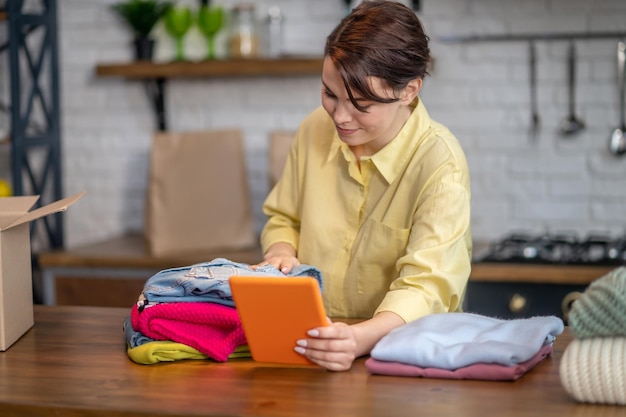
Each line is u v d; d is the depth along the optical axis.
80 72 4.54
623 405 1.52
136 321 1.90
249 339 1.78
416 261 1.97
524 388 1.62
